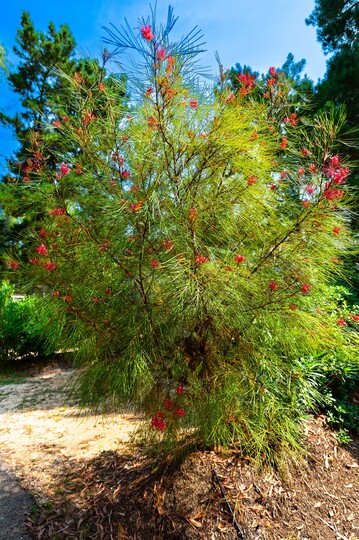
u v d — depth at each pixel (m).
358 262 2.63
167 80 1.62
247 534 1.73
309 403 2.30
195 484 1.96
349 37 7.35
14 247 2.19
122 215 1.67
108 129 1.79
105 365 1.83
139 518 1.89
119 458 2.56
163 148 1.72
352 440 2.46
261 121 1.98
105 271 1.85
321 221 1.72
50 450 2.83
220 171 1.83
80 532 1.89
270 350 1.95
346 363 2.68
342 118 2.11
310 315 1.90
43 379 5.16
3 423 3.47
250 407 1.94
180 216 1.72
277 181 2.01
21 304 5.88
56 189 1.80
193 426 1.93
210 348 1.91
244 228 1.87
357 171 3.60
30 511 2.08
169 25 1.52
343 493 2.02
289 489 1.98
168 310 1.75
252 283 1.69
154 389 1.87
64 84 1.93
